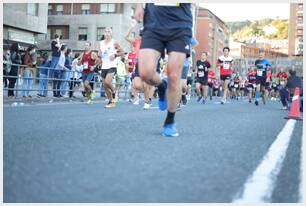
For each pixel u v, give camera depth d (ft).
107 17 156.04
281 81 101.09
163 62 39.55
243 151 14.75
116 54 37.14
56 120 23.21
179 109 37.42
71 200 8.36
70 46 160.97
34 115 25.96
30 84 42.65
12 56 40.70
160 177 10.32
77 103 43.47
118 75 57.67
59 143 14.76
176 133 18.10
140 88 37.32
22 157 12.03
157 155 13.15
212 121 26.17
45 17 122.52
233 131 20.90
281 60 232.73
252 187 9.80
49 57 52.90
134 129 20.03
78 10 161.07
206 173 10.96
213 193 9.16
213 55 317.22
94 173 10.46
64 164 11.34
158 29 16.92
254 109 44.75
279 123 27.20
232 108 44.62
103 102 47.44
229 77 56.65
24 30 116.78
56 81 46.47
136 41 36.81
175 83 17.30
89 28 158.92
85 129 19.26
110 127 20.51
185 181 10.03
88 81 43.83
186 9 17.16
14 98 40.14
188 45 17.30
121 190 9.09
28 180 9.62
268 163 12.76
